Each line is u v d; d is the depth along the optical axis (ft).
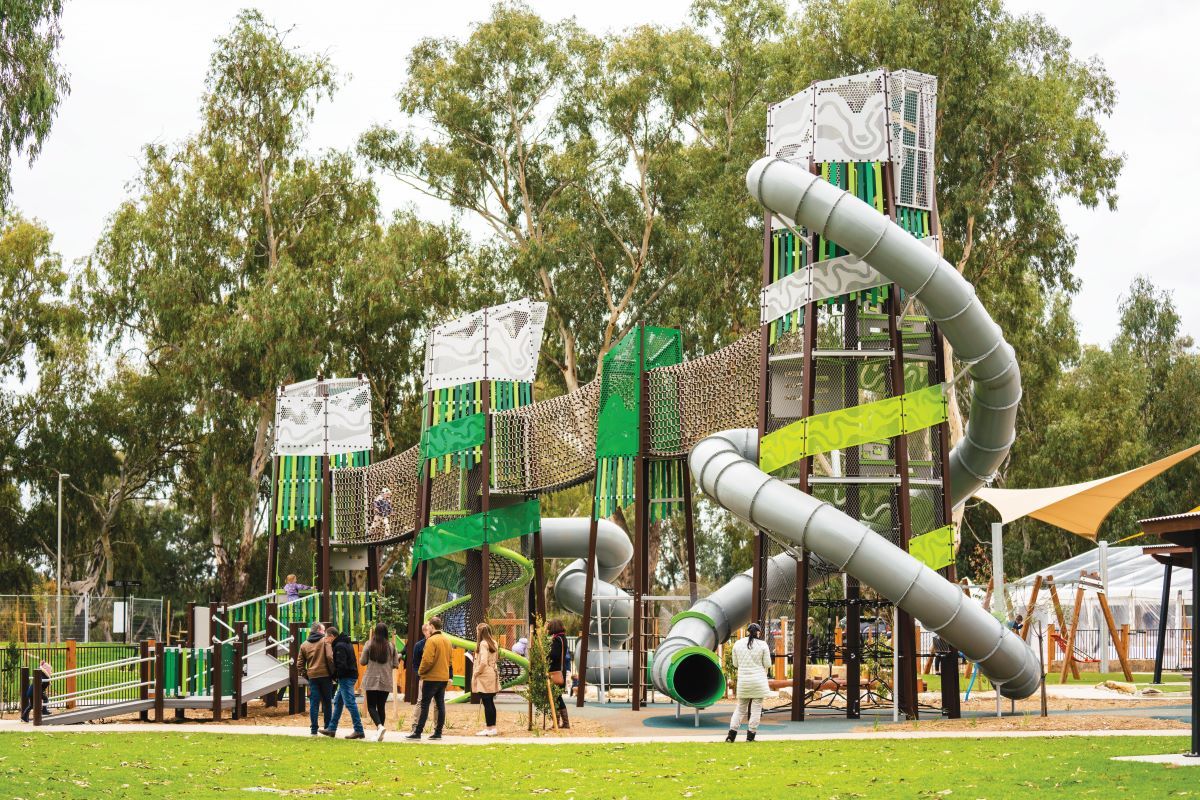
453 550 85.87
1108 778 42.11
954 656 68.95
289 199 160.86
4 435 191.01
